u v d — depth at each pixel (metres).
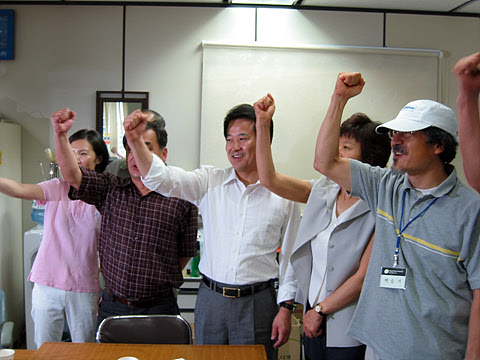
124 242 2.03
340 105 1.45
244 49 3.31
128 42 3.30
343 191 1.78
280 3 3.29
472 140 1.31
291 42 3.36
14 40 3.28
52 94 3.30
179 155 3.34
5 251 3.08
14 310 3.19
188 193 1.91
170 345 1.67
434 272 1.34
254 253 1.89
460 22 3.46
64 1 3.25
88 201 2.08
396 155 1.41
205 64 3.30
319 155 1.51
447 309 1.33
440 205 1.35
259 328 1.89
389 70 3.41
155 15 3.30
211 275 1.92
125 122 1.61
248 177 1.94
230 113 1.94
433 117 1.34
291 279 1.97
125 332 1.81
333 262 1.71
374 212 1.56
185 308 3.14
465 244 1.28
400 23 3.42
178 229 2.13
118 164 2.97
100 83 3.30
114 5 3.28
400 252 1.42
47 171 3.32
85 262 2.29
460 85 1.26
